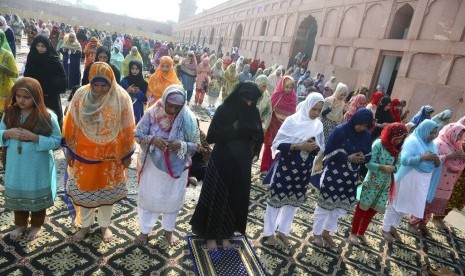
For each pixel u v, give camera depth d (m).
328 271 2.85
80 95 2.26
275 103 4.66
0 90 3.66
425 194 3.32
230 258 2.75
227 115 2.54
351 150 2.93
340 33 11.38
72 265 2.34
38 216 2.54
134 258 2.53
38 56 3.65
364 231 3.41
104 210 2.59
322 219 3.10
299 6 14.77
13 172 2.29
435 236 3.92
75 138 2.33
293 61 15.11
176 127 2.42
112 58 8.98
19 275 2.17
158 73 4.82
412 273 3.06
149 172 2.51
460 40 7.13
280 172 2.87
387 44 9.07
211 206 2.61
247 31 22.17
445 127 3.82
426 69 7.91
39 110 2.24
